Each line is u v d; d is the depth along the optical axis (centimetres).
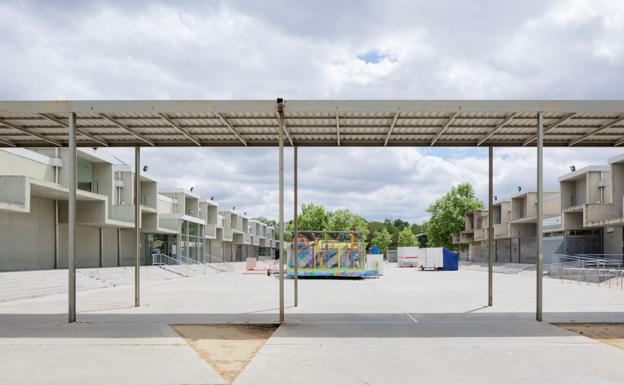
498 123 1318
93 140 1495
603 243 4266
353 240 3650
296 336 1012
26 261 3170
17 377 718
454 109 1175
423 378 709
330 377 715
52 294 2159
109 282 2873
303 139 1507
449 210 8469
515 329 1092
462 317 1285
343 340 970
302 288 2502
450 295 2011
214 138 1484
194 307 1539
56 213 3525
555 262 4534
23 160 3228
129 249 4906
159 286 2781
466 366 775
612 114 1238
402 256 7362
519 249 6119
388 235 12569
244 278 3881
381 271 4181
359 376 720
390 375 725
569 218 4362
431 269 5822
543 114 1246
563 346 917
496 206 6950
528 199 5500
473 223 7988
